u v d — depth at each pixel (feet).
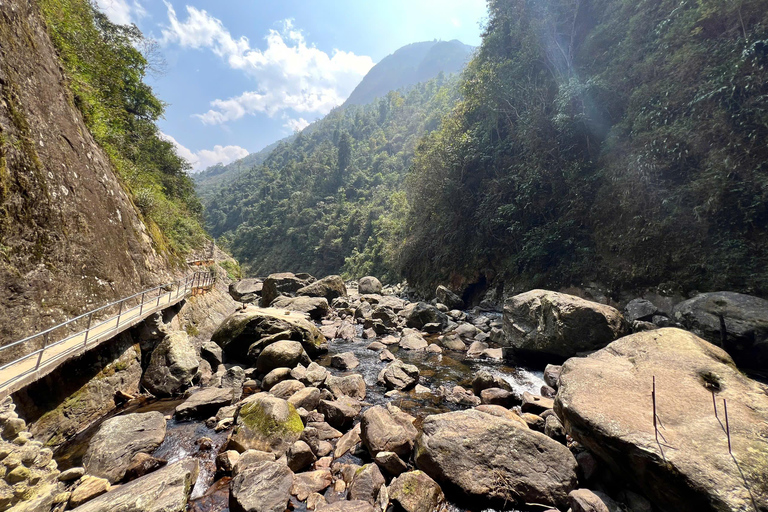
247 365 36.24
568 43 59.93
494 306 63.62
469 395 26.61
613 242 43.47
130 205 40.98
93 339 22.54
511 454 15.79
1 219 20.45
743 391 14.71
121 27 67.10
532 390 28.25
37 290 21.88
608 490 15.29
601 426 14.29
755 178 28.30
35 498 12.72
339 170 308.81
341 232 235.81
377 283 93.50
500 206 61.67
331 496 15.52
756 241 28.94
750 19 30.78
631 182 40.29
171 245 54.03
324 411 23.12
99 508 12.48
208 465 18.11
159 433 20.43
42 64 29.50
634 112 41.32
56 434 19.99
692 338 18.95
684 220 34.27
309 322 42.09
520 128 59.93
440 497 14.80
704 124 32.14
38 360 17.80
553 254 52.85
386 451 17.93
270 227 309.83
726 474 11.44
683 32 36.29
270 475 15.33
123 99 70.28
